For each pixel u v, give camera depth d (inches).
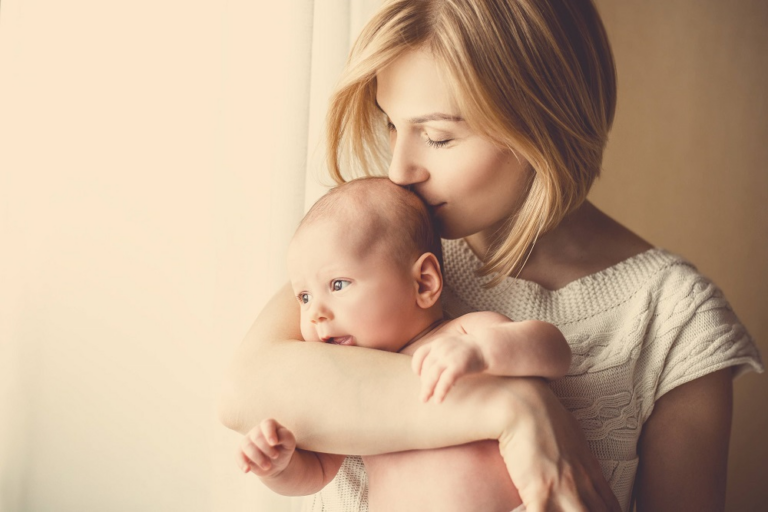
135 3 59.3
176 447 63.5
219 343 53.7
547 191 36.8
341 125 41.8
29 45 56.6
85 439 62.8
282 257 50.5
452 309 42.5
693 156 84.5
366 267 35.2
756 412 86.2
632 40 81.1
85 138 59.8
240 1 52.8
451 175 35.3
